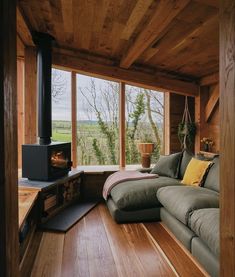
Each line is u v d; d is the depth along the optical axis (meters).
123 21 3.19
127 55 4.07
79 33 3.85
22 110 4.57
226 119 0.85
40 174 3.70
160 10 2.51
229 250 0.84
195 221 2.43
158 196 3.46
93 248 2.71
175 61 4.42
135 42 3.52
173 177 4.22
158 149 5.61
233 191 0.81
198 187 3.44
